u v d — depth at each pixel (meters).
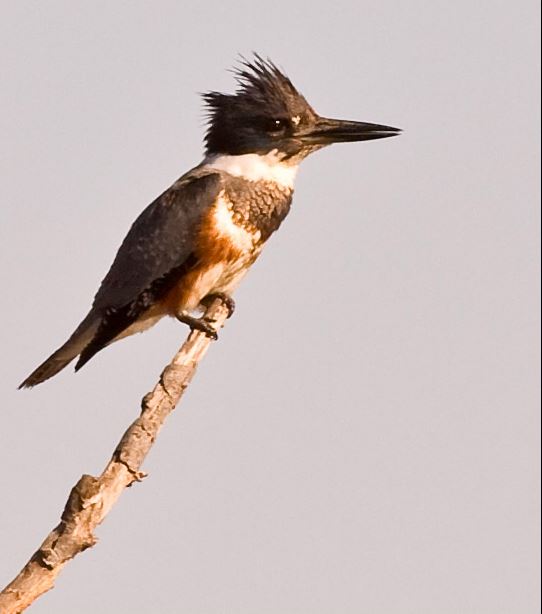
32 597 7.03
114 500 7.37
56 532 7.18
